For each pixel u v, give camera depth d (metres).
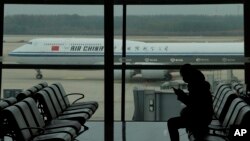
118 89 8.76
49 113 6.70
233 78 8.54
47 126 6.18
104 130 8.10
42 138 5.44
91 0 8.66
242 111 5.11
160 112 8.99
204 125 5.72
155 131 8.01
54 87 7.56
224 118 6.11
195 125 5.75
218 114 6.74
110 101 8.49
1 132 5.48
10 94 8.70
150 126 8.47
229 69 8.55
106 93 8.48
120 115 8.85
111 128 8.29
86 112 7.33
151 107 8.99
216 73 8.58
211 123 6.27
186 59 8.62
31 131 5.55
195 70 5.87
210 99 5.80
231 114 5.59
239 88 7.70
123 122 8.84
